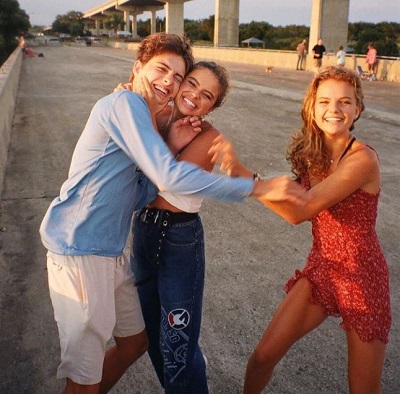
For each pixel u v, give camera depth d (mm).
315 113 2398
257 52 35562
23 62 35781
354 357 2414
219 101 2402
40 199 6543
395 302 4090
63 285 2248
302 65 29906
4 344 3553
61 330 2340
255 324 3803
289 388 3141
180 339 2508
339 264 2387
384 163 8359
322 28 32750
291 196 2008
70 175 2256
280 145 9609
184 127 2381
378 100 15906
